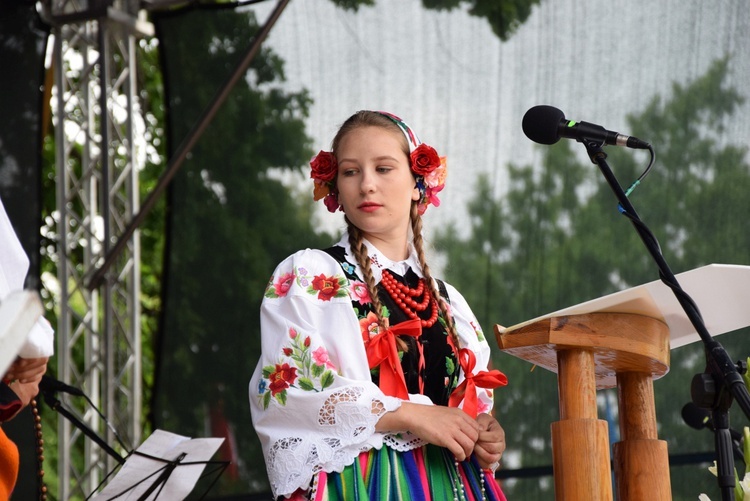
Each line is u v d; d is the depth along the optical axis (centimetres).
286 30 816
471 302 777
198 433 830
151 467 471
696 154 749
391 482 329
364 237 376
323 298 353
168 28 839
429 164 381
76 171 1266
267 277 819
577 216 767
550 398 750
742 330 713
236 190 827
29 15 757
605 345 312
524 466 744
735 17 747
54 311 1262
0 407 328
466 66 796
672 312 328
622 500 334
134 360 881
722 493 298
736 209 740
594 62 774
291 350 340
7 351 155
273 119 820
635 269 754
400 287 367
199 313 834
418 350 360
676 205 748
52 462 1213
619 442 340
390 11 805
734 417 694
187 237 841
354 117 386
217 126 830
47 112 943
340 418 328
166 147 852
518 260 777
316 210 816
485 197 787
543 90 785
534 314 773
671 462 717
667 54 759
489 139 789
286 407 334
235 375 822
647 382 346
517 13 788
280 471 327
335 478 326
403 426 332
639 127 763
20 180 750
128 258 887
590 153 359
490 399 391
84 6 870
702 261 742
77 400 1118
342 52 809
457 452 333
